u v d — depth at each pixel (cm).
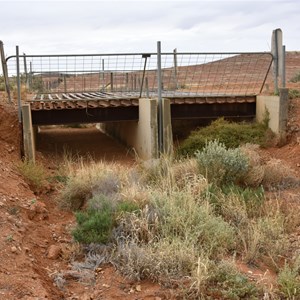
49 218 691
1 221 564
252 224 633
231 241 571
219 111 1328
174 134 1413
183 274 481
